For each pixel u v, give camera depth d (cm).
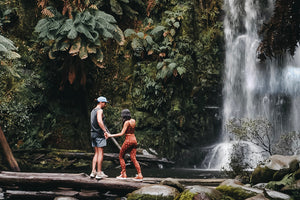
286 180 582
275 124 1664
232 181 625
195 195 544
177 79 1571
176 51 1586
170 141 1540
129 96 1587
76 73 1477
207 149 1492
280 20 460
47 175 677
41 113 1451
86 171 1222
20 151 1327
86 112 1565
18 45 1443
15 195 664
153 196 596
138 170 670
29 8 1500
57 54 1403
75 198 643
